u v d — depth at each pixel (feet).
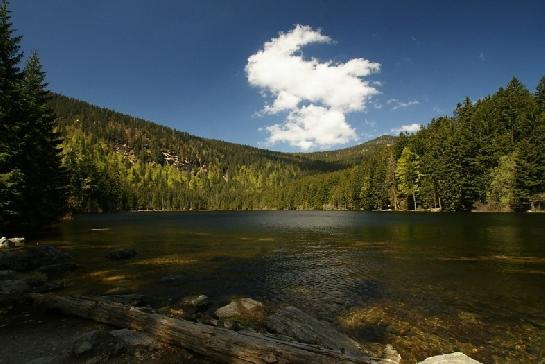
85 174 382.83
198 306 47.65
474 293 52.47
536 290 53.16
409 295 52.47
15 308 44.68
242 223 220.64
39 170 131.23
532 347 35.29
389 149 394.32
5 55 111.65
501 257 77.30
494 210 235.81
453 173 257.96
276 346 27.17
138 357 29.91
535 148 219.82
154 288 57.72
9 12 112.27
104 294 53.83
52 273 67.51
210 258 84.28
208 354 29.45
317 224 194.18
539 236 106.83
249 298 49.60
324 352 26.13
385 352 33.83
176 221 248.52
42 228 160.86
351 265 74.69
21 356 30.81
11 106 113.19
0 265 65.98
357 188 411.54
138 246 104.68
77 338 32.09
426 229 138.10
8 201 107.04
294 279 63.72
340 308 47.60
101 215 355.77
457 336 38.09
